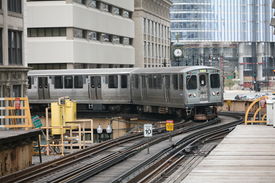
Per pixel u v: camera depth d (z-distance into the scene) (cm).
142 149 3744
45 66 7875
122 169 2995
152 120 5975
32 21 7712
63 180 2644
